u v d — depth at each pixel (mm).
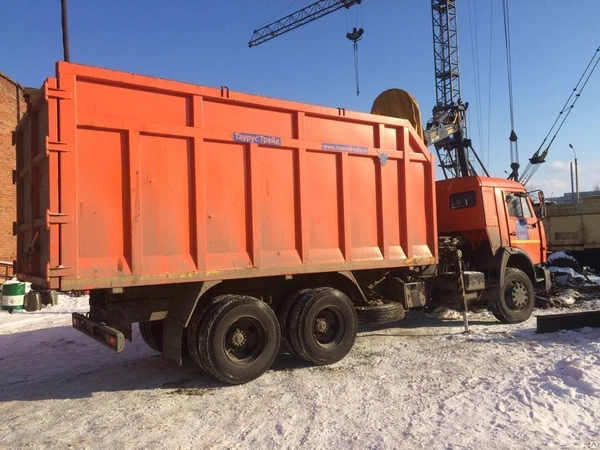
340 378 5543
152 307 5477
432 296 8281
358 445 3744
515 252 8789
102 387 5535
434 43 45312
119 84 4891
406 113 8406
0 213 14312
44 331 8883
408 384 5203
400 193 7156
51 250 4426
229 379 5355
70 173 4551
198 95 5348
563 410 4277
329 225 6367
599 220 17016
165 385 5543
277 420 4336
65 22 13289
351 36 37906
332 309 6242
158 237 5043
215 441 3941
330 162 6434
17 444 3988
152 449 3824
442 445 3684
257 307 5605
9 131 14859
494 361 5926
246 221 5656
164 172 5113
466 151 11633
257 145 5762
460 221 8891
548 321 7355
